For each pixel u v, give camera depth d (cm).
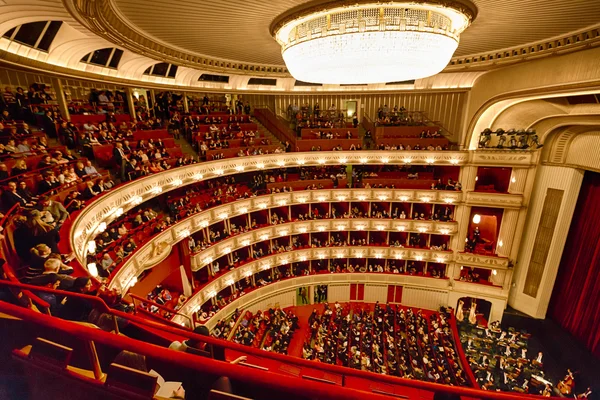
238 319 2436
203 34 1458
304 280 2961
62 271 706
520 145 2422
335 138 2920
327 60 1140
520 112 2400
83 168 1451
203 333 484
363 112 3169
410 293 2986
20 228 778
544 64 1878
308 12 1173
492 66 2083
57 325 302
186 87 2450
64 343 430
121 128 2005
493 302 2719
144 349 275
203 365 262
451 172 2914
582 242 2227
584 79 1652
